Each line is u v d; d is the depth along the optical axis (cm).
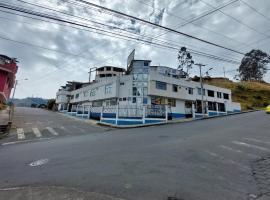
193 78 5181
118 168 674
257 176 600
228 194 480
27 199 465
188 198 457
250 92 6762
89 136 1473
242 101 6212
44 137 1454
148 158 790
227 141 1115
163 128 1850
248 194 482
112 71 5109
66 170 675
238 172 634
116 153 887
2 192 512
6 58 3291
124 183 544
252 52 7138
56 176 620
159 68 3822
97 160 782
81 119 2942
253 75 8356
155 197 462
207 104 4009
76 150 982
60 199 460
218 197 464
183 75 4150
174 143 1082
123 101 2961
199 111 3853
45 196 478
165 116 2539
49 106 6656
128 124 2250
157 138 1260
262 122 1970
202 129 1641
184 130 1616
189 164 712
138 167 680
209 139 1178
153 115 2445
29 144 1205
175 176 595
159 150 926
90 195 477
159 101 3039
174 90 3222
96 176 604
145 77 2980
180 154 850
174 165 700
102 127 2073
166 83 3106
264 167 684
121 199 454
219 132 1445
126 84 3005
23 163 786
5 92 3219
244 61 8431
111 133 1617
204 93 3984
